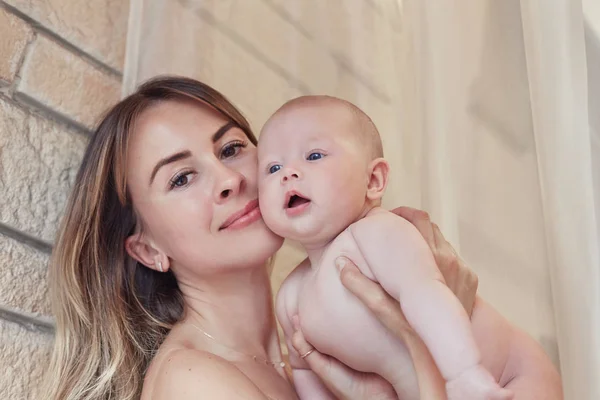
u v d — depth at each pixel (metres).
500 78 1.24
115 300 1.33
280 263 1.66
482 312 1.08
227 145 1.30
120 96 1.58
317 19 1.72
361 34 1.67
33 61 1.40
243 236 1.22
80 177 1.35
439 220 1.23
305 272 1.16
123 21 1.63
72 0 1.51
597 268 1.01
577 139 1.05
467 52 1.26
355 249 1.05
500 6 1.26
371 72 1.62
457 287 1.05
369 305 0.98
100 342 1.30
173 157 1.26
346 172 1.07
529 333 1.15
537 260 1.16
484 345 1.05
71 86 1.47
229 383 1.05
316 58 1.70
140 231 1.34
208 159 1.25
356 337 1.04
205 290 1.31
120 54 1.60
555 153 1.06
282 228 1.09
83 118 1.48
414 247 0.98
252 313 1.33
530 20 1.12
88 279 1.34
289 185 1.07
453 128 1.25
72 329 1.30
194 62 1.61
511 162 1.21
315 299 1.07
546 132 1.07
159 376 1.10
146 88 1.37
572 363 1.01
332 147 1.08
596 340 0.99
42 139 1.39
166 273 1.39
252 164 1.29
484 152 1.23
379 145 1.16
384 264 0.99
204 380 1.05
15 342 1.27
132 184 1.30
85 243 1.34
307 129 1.10
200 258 1.23
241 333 1.31
